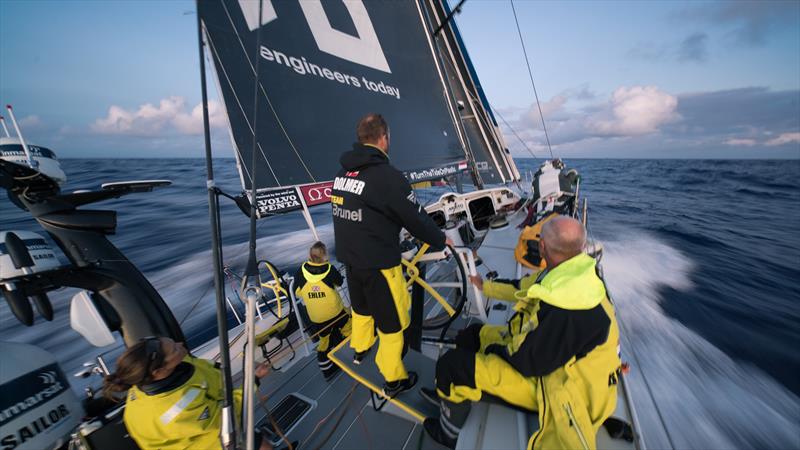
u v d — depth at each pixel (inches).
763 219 529.7
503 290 81.5
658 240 391.5
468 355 64.6
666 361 167.8
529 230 133.6
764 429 126.5
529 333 55.2
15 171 74.5
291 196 146.3
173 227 501.4
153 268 343.0
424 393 77.0
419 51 211.5
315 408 95.0
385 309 68.8
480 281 87.8
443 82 224.5
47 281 72.5
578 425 51.4
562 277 53.2
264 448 73.7
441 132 223.6
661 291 250.8
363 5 179.6
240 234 449.1
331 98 165.0
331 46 165.6
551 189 171.5
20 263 66.7
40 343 214.1
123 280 85.0
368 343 81.3
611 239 393.4
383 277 67.7
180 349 61.0
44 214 79.3
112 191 87.4
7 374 59.7
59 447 64.7
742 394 145.6
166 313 90.7
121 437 67.4
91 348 205.5
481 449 62.6
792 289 263.3
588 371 53.9
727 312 222.8
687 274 285.9
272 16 142.9
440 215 193.5
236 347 120.5
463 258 95.1
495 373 61.6
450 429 67.2
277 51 144.7
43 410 63.1
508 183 301.4
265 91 140.9
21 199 78.2
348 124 172.1
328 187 160.1
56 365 68.9
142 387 57.5
